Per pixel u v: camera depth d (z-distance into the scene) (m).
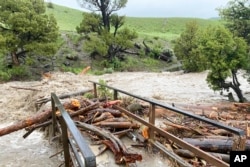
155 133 5.39
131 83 18.59
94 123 6.18
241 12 13.60
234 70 12.40
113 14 32.59
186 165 4.05
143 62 32.34
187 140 5.40
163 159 4.51
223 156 4.86
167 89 16.17
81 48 31.23
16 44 20.98
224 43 11.52
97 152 4.75
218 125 3.34
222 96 14.05
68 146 3.89
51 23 22.75
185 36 25.06
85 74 22.77
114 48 30.72
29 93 11.46
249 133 6.72
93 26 32.09
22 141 5.95
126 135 5.63
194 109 9.36
